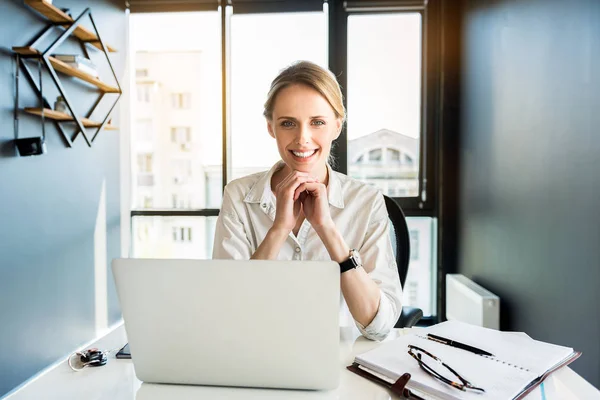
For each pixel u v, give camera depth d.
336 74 3.09
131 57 3.25
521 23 1.96
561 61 1.60
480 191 2.50
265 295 0.65
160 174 3.28
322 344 0.66
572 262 1.53
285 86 1.06
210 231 3.27
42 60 2.13
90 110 2.70
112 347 0.92
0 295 1.96
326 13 3.11
